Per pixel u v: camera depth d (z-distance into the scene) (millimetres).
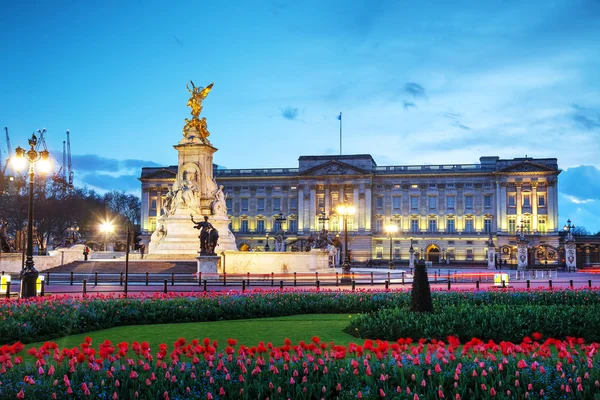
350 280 52406
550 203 151000
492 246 123250
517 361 14578
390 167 161000
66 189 164375
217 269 55125
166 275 55719
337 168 158625
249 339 22281
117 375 13414
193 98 72625
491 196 155125
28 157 33562
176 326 25734
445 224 156375
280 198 163125
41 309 24531
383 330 21719
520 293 33344
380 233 158125
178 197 69188
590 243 150500
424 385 12867
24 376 13352
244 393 12531
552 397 12570
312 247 81250
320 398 12648
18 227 132375
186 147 70875
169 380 13164
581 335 21562
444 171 156875
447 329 21250
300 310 30328
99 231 162375
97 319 24797
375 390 12797
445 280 62188
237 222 164625
